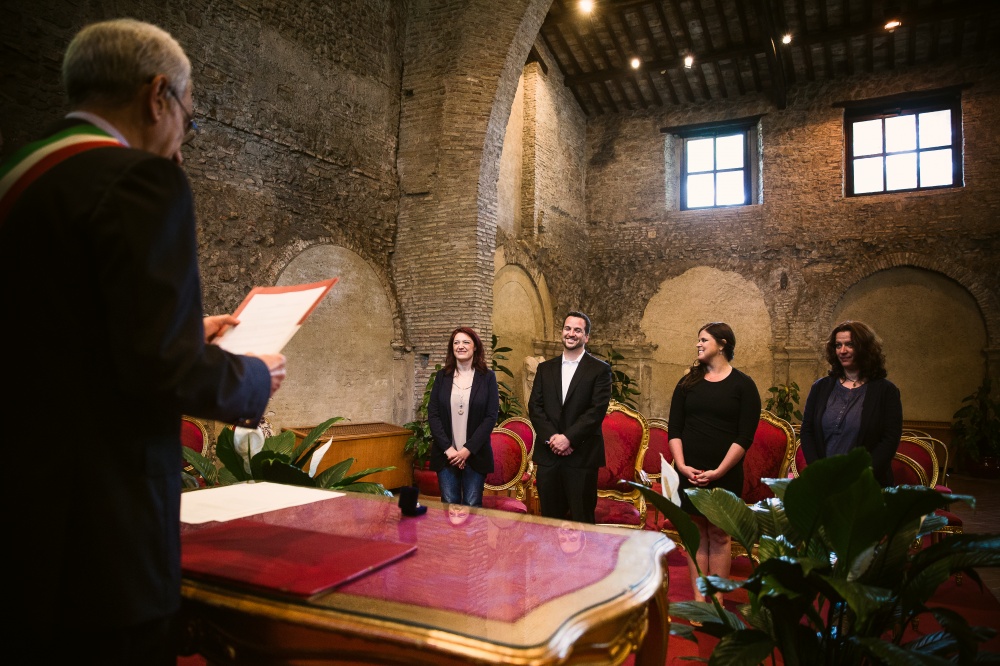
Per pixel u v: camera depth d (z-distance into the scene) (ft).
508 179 36.47
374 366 26.12
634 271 43.57
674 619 10.57
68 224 3.13
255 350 3.97
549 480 12.14
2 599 3.03
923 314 36.47
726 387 10.68
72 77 3.74
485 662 2.98
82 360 3.16
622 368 43.09
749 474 12.57
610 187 44.80
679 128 42.98
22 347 3.13
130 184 3.18
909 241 36.91
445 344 26.43
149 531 3.25
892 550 5.37
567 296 41.91
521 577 4.00
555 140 41.19
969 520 22.07
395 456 23.81
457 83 26.96
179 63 3.88
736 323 40.63
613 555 4.53
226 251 20.67
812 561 4.85
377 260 26.73
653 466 15.21
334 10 25.08
